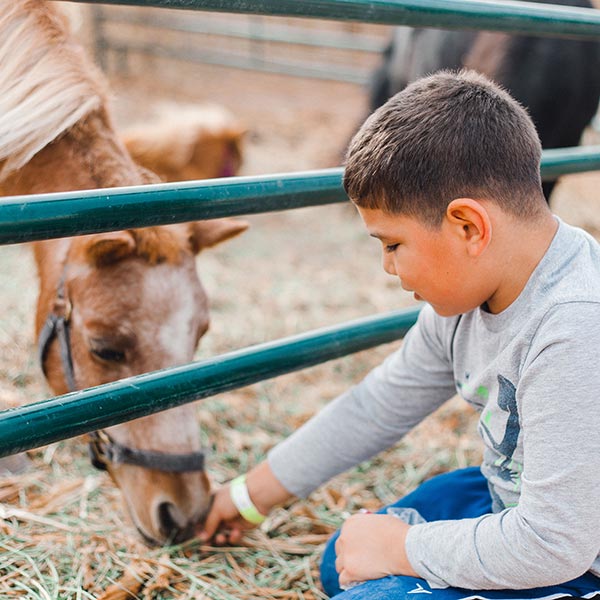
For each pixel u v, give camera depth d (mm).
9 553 1509
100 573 1520
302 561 1674
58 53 1605
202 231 1724
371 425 1466
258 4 1312
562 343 1032
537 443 1058
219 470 2094
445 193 1034
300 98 8188
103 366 1602
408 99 1085
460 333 1256
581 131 3535
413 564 1185
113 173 1646
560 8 1762
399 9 1475
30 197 1071
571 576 1075
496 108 1062
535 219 1089
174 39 9867
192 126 3707
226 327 3090
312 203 1423
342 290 3627
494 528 1110
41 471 1977
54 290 1674
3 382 2453
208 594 1487
